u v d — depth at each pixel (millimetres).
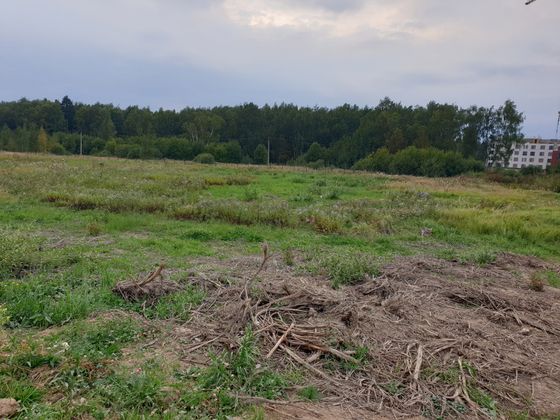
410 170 42656
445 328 4348
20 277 5301
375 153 48469
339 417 2906
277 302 4453
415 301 4969
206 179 19500
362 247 8164
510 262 7508
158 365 3354
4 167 21188
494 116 50750
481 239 9570
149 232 8625
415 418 2973
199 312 4348
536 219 11516
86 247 6906
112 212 10406
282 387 3145
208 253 7035
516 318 4723
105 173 19844
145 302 4551
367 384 3309
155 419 2672
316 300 4547
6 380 2893
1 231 6996
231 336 3744
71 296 4414
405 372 3455
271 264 6414
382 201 14477
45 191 12352
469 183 26312
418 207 13031
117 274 5445
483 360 3773
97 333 3770
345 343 3783
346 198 16031
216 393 2965
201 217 10141
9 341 3473
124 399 2846
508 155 50750
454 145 51188
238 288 4785
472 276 6414
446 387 3332
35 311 4113
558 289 6109
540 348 4137
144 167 27703
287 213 10336
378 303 4797
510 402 3246
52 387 2914
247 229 9117
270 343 3709
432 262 7023
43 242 7055
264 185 19578
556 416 3105
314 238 8680
